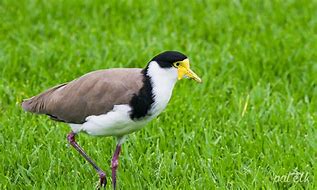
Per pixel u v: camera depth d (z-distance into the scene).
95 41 16.05
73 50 15.45
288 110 12.95
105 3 18.23
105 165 11.27
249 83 14.37
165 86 10.12
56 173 11.11
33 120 12.62
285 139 11.91
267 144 11.77
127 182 10.76
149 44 15.84
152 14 17.50
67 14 17.66
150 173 10.98
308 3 18.16
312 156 11.36
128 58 15.27
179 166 11.11
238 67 14.86
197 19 17.38
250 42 16.12
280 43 16.05
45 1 18.14
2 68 14.81
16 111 12.92
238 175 10.83
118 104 9.91
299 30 16.66
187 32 16.83
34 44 16.03
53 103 10.46
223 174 10.89
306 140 11.84
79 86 10.31
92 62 14.98
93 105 10.08
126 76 10.12
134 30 16.56
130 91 9.92
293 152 11.59
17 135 12.14
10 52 15.31
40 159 11.33
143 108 9.95
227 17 17.44
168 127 12.45
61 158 11.43
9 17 17.38
